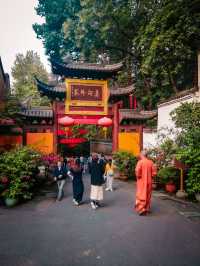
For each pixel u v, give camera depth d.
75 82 22.86
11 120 20.12
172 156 14.19
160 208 10.20
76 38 32.41
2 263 5.55
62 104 22.88
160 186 14.82
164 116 18.58
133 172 19.64
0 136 21.20
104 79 23.56
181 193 12.20
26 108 22.30
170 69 19.83
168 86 27.83
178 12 13.12
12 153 12.23
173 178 13.44
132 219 8.75
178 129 16.09
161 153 14.85
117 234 7.29
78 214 9.45
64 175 12.16
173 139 15.97
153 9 23.98
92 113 23.16
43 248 6.34
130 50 31.02
